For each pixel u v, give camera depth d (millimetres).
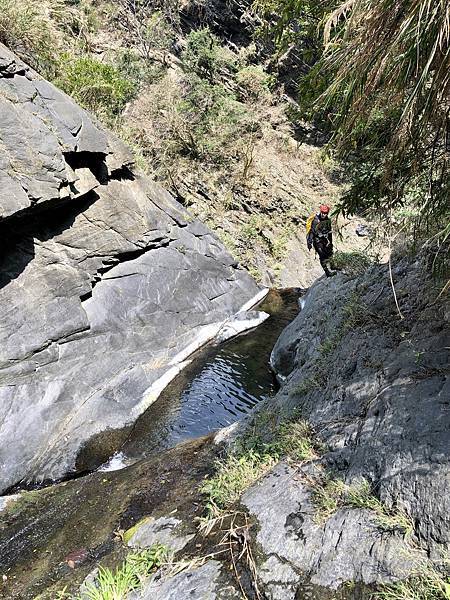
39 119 6504
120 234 8031
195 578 2865
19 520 4508
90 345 6949
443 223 2977
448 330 3467
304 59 3881
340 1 2980
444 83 2121
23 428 5531
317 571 2580
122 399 6629
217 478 4020
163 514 3873
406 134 2354
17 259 6348
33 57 9031
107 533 3914
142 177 9016
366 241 11000
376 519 2590
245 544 2965
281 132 14914
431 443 2652
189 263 9625
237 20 16422
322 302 7211
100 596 2979
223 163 13609
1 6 8258
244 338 9031
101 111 10797
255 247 12852
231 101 14531
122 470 5125
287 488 3314
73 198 6902
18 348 5969
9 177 5754
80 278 7148
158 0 15953
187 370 7762
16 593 3475
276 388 7270
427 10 1863
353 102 2615
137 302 8102
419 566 2217
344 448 3320
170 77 14484
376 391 3539
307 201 13656
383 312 4586
